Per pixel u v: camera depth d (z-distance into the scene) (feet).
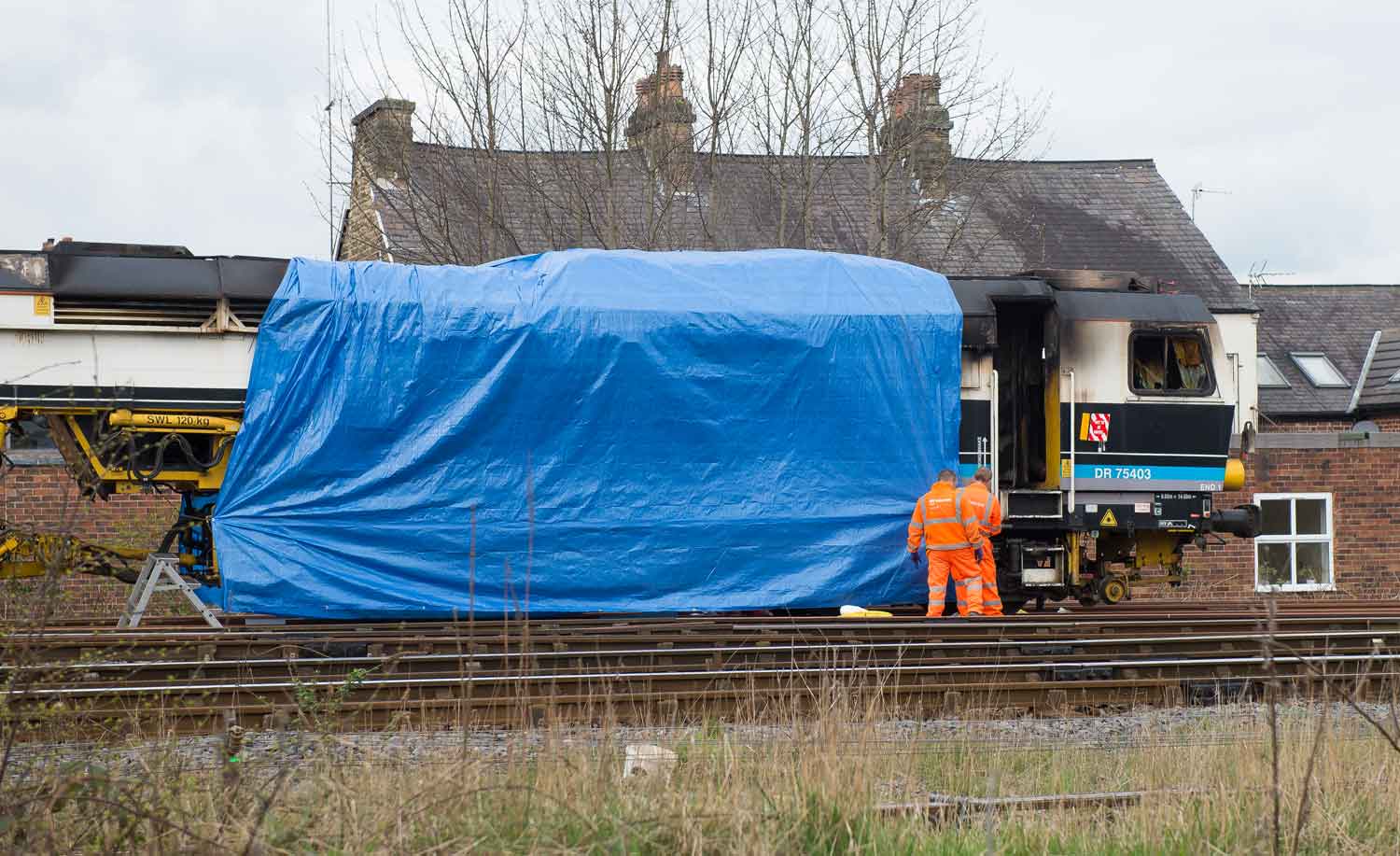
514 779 65.31
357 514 122.52
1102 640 114.52
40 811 57.62
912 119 211.61
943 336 136.15
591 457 127.75
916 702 102.89
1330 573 206.18
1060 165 319.68
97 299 118.93
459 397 124.67
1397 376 310.86
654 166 204.33
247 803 62.23
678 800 62.18
